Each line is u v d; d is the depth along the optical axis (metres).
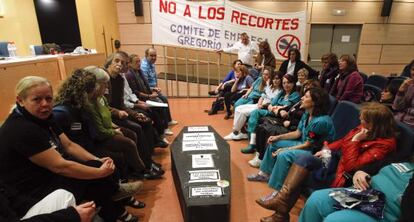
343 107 2.08
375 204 1.22
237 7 5.25
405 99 2.66
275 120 2.75
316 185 1.72
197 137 2.48
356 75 2.97
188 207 1.57
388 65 6.20
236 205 2.04
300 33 5.45
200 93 5.79
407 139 1.43
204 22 5.30
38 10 4.06
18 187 1.27
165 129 3.50
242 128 3.36
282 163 1.92
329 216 1.25
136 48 5.83
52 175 1.42
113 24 5.35
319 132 1.96
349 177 1.54
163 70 5.96
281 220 1.70
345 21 5.82
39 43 4.13
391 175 1.26
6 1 3.53
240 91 4.08
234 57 5.70
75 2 4.18
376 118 1.47
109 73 2.54
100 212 1.65
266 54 4.29
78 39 4.32
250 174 2.52
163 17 5.29
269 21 5.36
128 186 1.77
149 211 1.97
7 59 2.16
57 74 2.56
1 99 1.68
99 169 1.49
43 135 1.29
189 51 5.75
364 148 1.53
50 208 1.19
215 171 1.89
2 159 1.24
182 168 1.94
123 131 2.32
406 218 1.01
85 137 1.92
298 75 3.28
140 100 3.27
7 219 1.03
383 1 5.71
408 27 5.95
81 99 1.84
